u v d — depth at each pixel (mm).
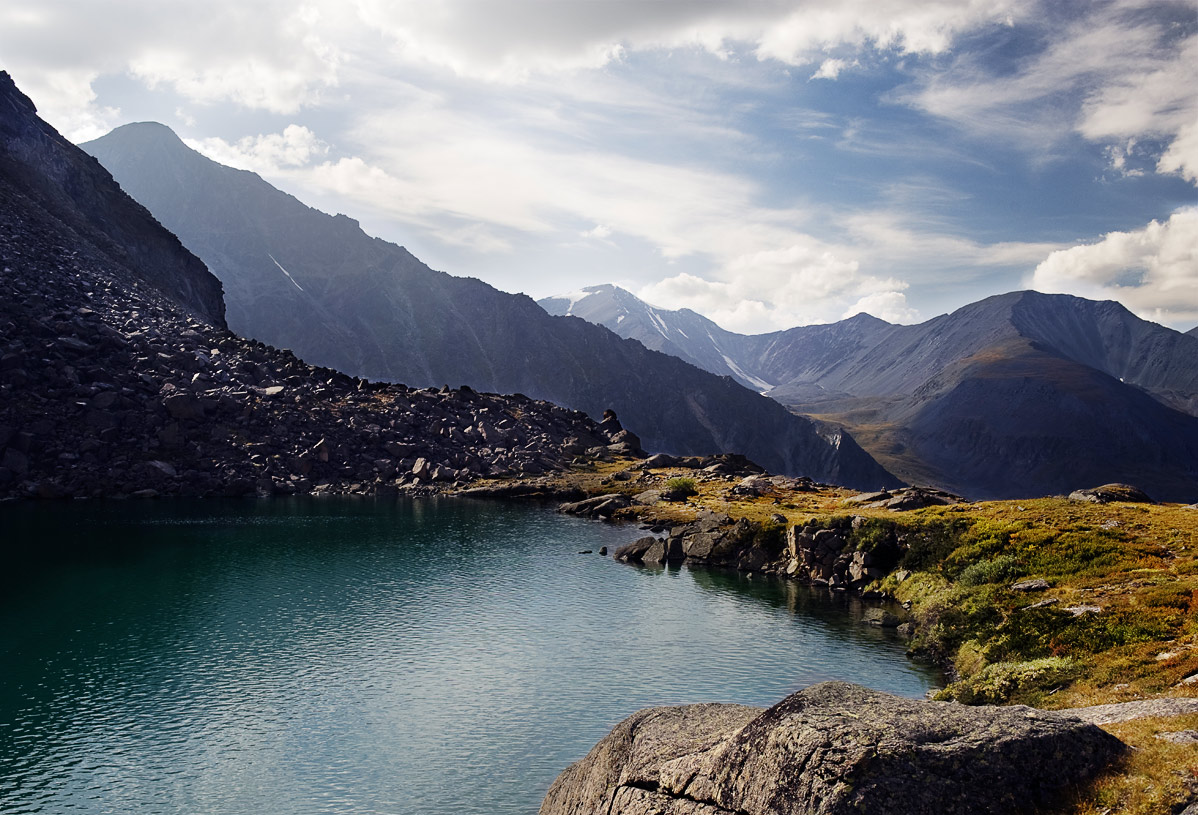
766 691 59562
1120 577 64250
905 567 91500
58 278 179625
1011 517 91438
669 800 24828
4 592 78812
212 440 157625
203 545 103812
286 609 78000
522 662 65500
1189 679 38812
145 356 169000
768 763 22578
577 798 29875
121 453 145125
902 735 21656
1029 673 46938
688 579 99375
